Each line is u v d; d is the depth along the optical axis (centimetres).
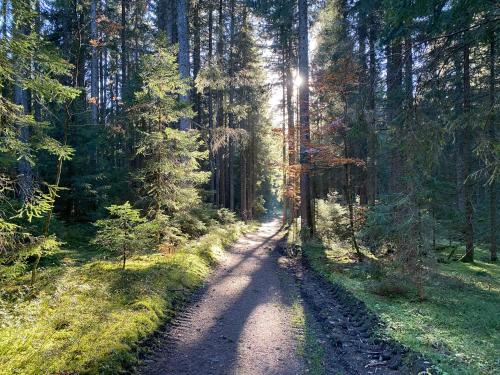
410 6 572
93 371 491
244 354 630
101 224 963
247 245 2023
